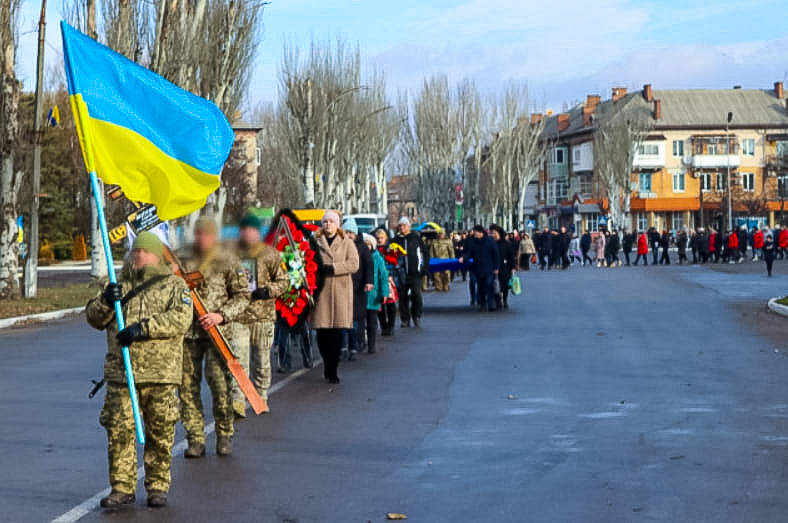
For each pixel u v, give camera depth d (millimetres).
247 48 39094
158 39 35062
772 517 6953
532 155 99938
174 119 8453
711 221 106750
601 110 113875
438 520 6961
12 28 30516
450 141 99125
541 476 8211
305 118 62625
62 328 23641
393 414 11234
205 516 7129
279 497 7637
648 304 27797
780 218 104938
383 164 87062
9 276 30359
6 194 30359
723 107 109438
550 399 12133
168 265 7637
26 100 61906
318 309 13617
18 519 7086
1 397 12922
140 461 9031
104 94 8156
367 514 7137
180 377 7473
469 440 9734
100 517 7129
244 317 10992
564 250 56031
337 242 13672
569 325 21953
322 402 12109
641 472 8320
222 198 41250
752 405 11625
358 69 67812
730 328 20922
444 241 35250
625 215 100562
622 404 11734
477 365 15445
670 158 107500
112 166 8234
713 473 8273
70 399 12742
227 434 9164
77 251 73375
